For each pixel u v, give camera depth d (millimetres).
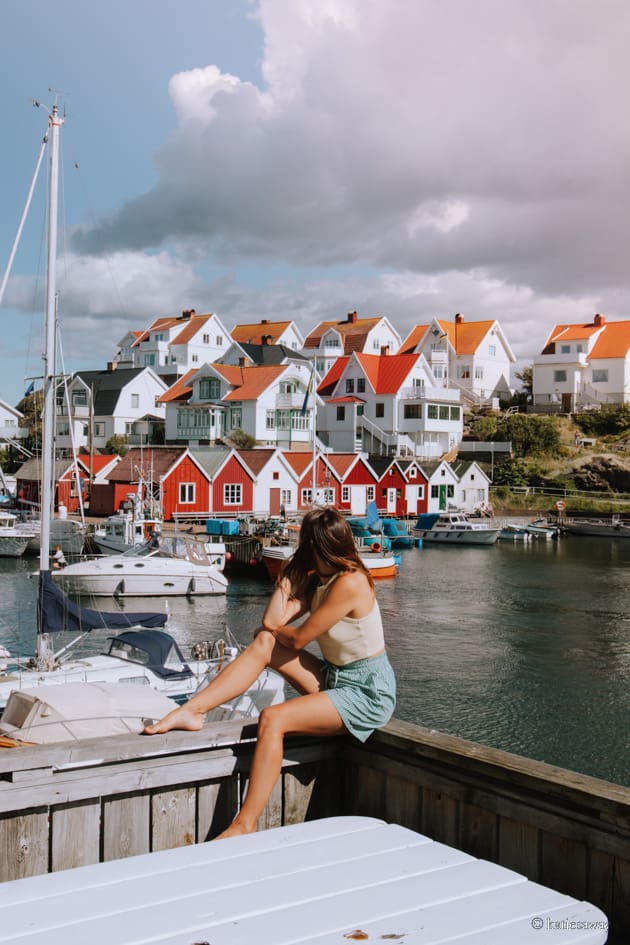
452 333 94625
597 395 86562
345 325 97938
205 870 3152
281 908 2836
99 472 61688
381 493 65438
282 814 4363
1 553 46688
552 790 3590
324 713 4070
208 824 4133
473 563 49062
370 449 77062
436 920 2756
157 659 17641
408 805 4227
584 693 20844
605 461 75375
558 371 88062
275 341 99562
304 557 4312
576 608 33469
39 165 25000
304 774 4434
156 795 3982
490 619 30922
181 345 95312
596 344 88125
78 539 46250
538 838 3691
